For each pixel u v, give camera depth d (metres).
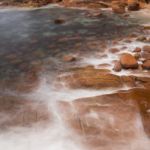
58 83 5.82
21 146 4.09
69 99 5.19
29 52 7.90
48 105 5.04
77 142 4.07
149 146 3.94
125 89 5.26
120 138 4.09
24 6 14.40
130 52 7.39
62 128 4.36
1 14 12.70
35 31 10.02
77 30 9.96
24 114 4.77
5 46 8.48
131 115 4.47
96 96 4.99
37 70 6.60
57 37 9.21
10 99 5.28
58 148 4.03
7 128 4.45
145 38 8.45
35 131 4.36
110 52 7.51
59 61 7.09
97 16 11.86
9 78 6.22
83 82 5.62
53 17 12.02
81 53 7.58
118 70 6.13
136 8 12.87
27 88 5.73
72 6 14.05
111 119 4.43
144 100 4.79
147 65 6.13
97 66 6.56
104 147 3.94
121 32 9.46
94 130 4.25
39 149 4.03
